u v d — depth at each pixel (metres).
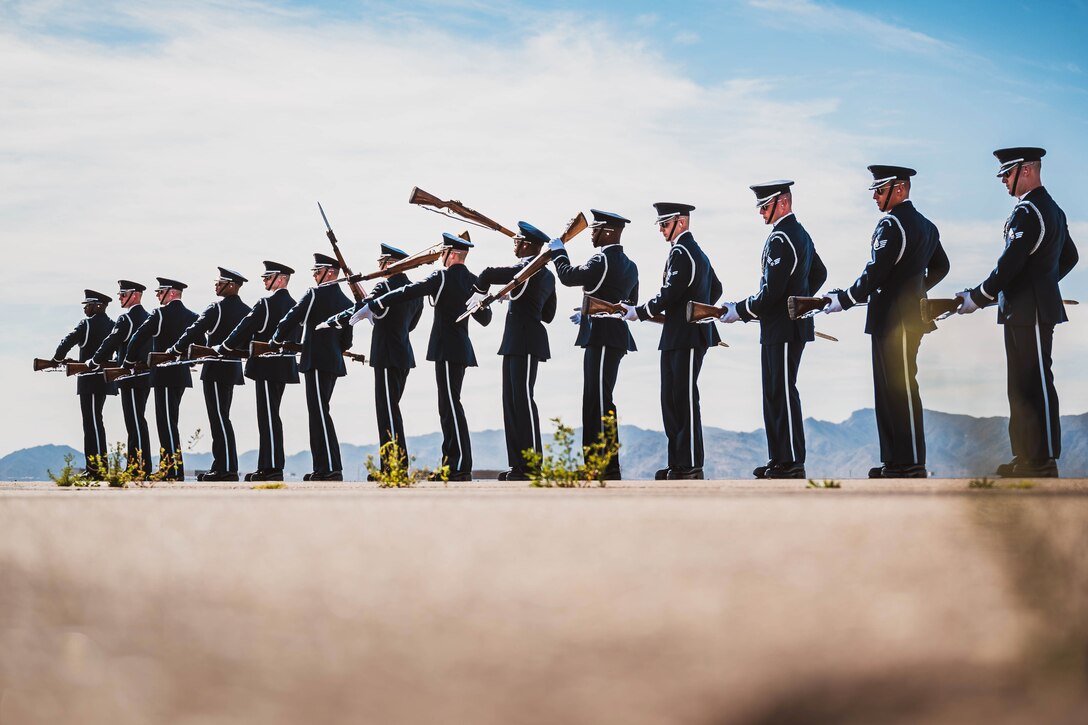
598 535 2.83
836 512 3.61
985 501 3.14
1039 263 9.09
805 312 10.02
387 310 13.94
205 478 17.03
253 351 15.77
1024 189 9.22
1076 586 1.54
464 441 13.29
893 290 9.77
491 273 12.58
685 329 11.48
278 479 16.09
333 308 15.09
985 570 1.74
